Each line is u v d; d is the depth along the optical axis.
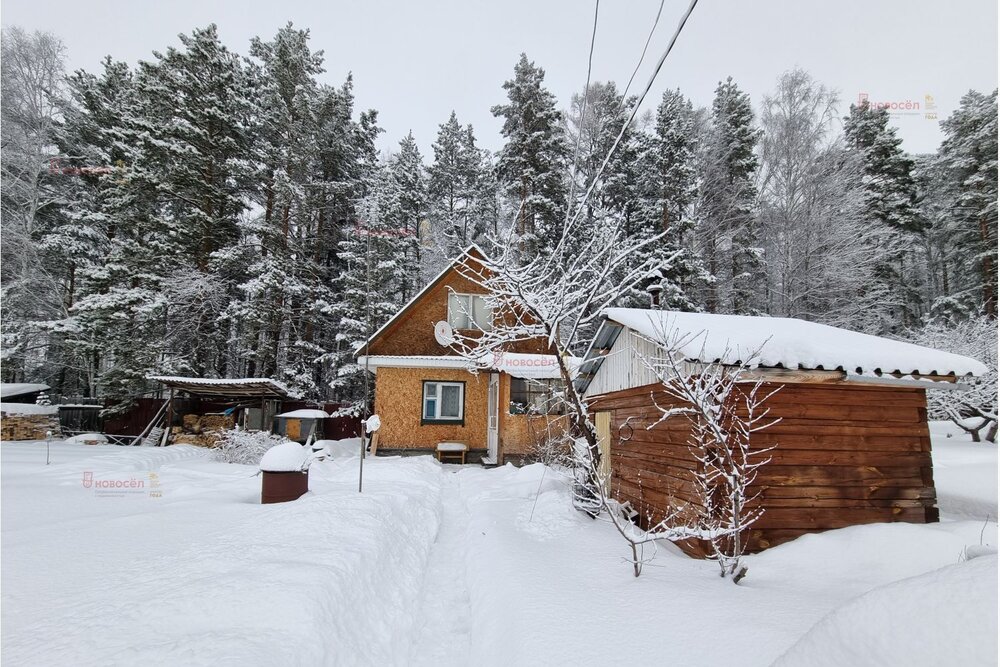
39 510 6.48
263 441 13.31
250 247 22.11
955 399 13.16
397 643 3.84
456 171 33.59
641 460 7.05
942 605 1.78
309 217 24.55
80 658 2.46
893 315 23.92
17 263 21.77
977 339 14.78
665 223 21.80
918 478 5.70
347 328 23.50
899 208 26.38
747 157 24.72
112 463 10.90
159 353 19.97
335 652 3.13
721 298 23.55
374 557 4.78
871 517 5.50
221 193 21.88
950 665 1.59
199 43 22.08
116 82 25.81
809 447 5.51
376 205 24.42
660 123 23.38
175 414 18.86
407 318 16.20
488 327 16.09
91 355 21.48
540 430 13.72
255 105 24.64
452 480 11.47
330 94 26.52
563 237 4.68
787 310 21.81
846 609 2.13
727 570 4.50
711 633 3.05
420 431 15.14
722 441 4.34
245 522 5.55
